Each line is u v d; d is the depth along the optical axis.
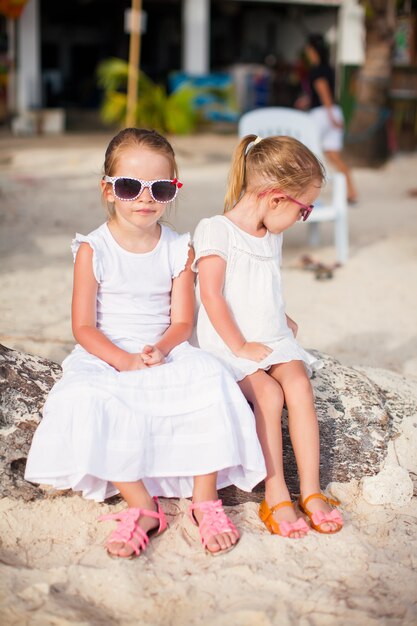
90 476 2.57
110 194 2.79
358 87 12.12
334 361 3.33
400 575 2.46
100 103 20.52
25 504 2.66
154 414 2.54
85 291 2.75
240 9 19.75
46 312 4.92
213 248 2.77
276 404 2.70
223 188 10.12
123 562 2.42
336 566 2.48
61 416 2.50
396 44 13.59
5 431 2.73
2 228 7.39
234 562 2.47
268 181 2.75
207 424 2.54
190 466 2.55
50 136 14.83
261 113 6.40
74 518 2.66
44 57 22.66
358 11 16.77
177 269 2.87
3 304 5.05
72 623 2.16
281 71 18.38
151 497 2.59
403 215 8.78
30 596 2.27
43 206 8.52
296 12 19.06
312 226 7.23
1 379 2.82
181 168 11.61
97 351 2.67
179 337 2.80
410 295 5.73
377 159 12.24
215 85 16.80
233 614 2.22
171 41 21.84
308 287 5.90
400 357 4.42
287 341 2.85
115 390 2.52
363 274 6.29
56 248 6.71
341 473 2.94
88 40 22.83
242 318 2.82
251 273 2.81
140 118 15.21
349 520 2.74
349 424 3.01
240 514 2.73
